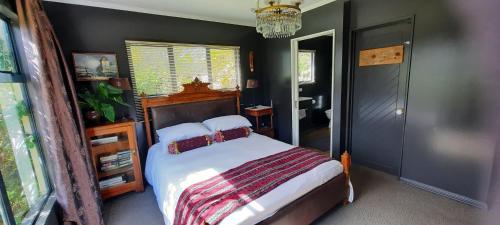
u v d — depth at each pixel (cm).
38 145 202
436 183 259
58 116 192
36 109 190
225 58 392
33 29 175
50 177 209
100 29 281
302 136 498
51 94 186
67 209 194
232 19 383
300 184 188
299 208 182
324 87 579
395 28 275
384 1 273
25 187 177
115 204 267
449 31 226
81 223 203
